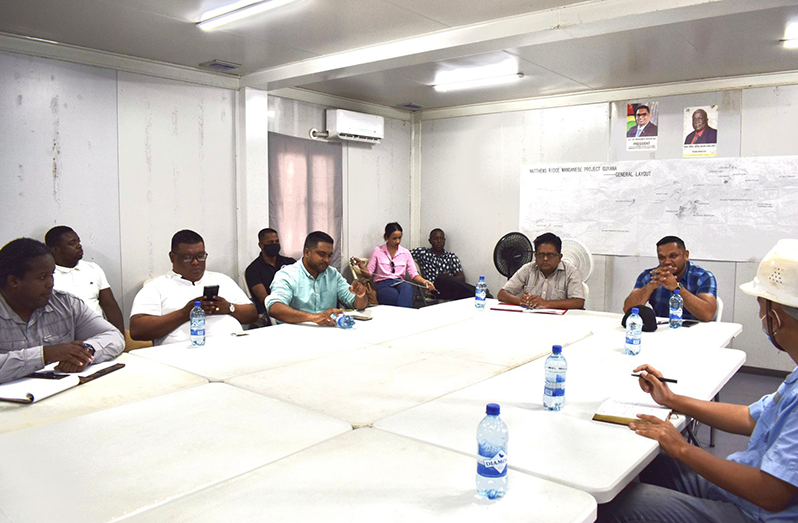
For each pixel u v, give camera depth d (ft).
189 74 14.76
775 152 15.33
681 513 4.66
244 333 9.39
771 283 4.26
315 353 8.04
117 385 6.46
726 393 13.57
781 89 15.11
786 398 4.28
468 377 6.84
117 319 12.46
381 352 8.12
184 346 8.44
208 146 15.43
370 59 12.99
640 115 17.16
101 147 13.29
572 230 18.48
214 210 15.69
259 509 3.69
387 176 21.03
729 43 12.66
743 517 4.55
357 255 20.07
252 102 15.89
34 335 7.09
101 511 3.67
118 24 11.31
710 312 10.37
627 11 9.75
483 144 20.26
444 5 10.34
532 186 19.07
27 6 10.28
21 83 11.96
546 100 18.74
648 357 7.84
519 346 8.54
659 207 17.01
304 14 10.82
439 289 19.70
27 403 5.79
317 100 18.16
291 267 11.12
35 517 3.60
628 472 4.29
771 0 8.93
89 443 4.78
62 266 11.79
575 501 3.83
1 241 11.81
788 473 3.90
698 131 16.31
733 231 15.96
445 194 21.33
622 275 17.72
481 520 3.57
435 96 18.88
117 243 13.69
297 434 4.99
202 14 10.79
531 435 4.98
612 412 5.44
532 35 10.97
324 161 18.66
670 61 14.24
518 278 13.30
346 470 4.26
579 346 8.55
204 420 5.33
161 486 4.02
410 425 5.20
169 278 10.05
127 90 13.70
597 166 17.90
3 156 11.75
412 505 3.75
